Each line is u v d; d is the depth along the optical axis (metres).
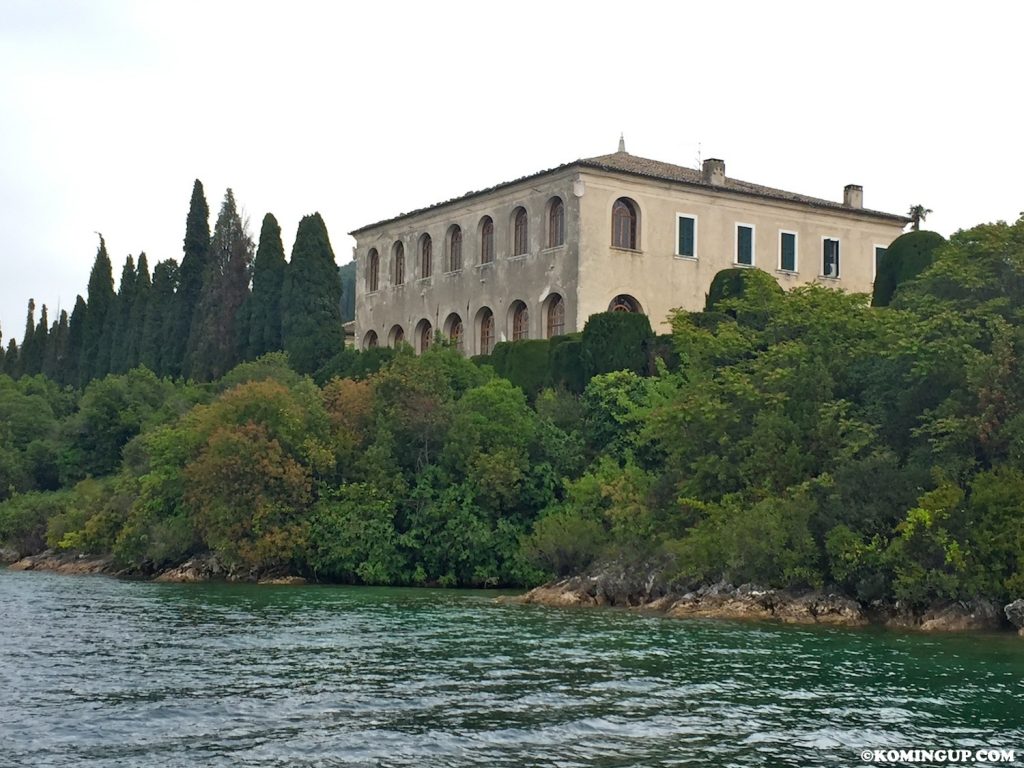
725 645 37.62
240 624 43.28
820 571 47.38
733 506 50.25
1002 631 43.00
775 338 58.62
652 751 23.48
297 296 96.06
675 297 78.88
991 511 44.38
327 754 23.16
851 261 85.88
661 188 78.75
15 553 89.25
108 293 132.38
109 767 22.23
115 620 44.84
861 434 50.22
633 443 63.28
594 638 39.12
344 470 70.19
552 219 78.62
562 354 71.62
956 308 51.44
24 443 105.06
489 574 63.09
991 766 22.62
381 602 53.03
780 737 24.64
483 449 66.31
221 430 69.56
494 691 29.14
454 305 86.31
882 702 28.19
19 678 31.06
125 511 78.62
